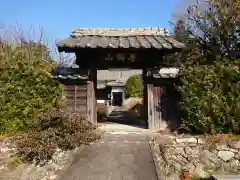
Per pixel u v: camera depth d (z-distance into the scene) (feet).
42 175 25.46
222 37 46.26
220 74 30.25
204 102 29.63
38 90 31.71
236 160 27.63
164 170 26.58
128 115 60.59
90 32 38.22
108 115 59.36
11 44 51.93
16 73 31.45
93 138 29.19
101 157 25.30
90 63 34.73
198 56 43.65
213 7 48.03
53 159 26.53
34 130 29.89
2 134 30.37
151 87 34.12
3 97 30.73
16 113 30.76
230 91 29.71
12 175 26.16
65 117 29.40
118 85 100.48
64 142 27.22
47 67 34.30
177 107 33.55
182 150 28.17
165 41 34.83
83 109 34.14
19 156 27.58
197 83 30.32
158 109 33.91
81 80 34.09
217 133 29.43
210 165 27.63
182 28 52.42
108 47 32.19
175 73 33.32
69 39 35.42
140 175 21.84
